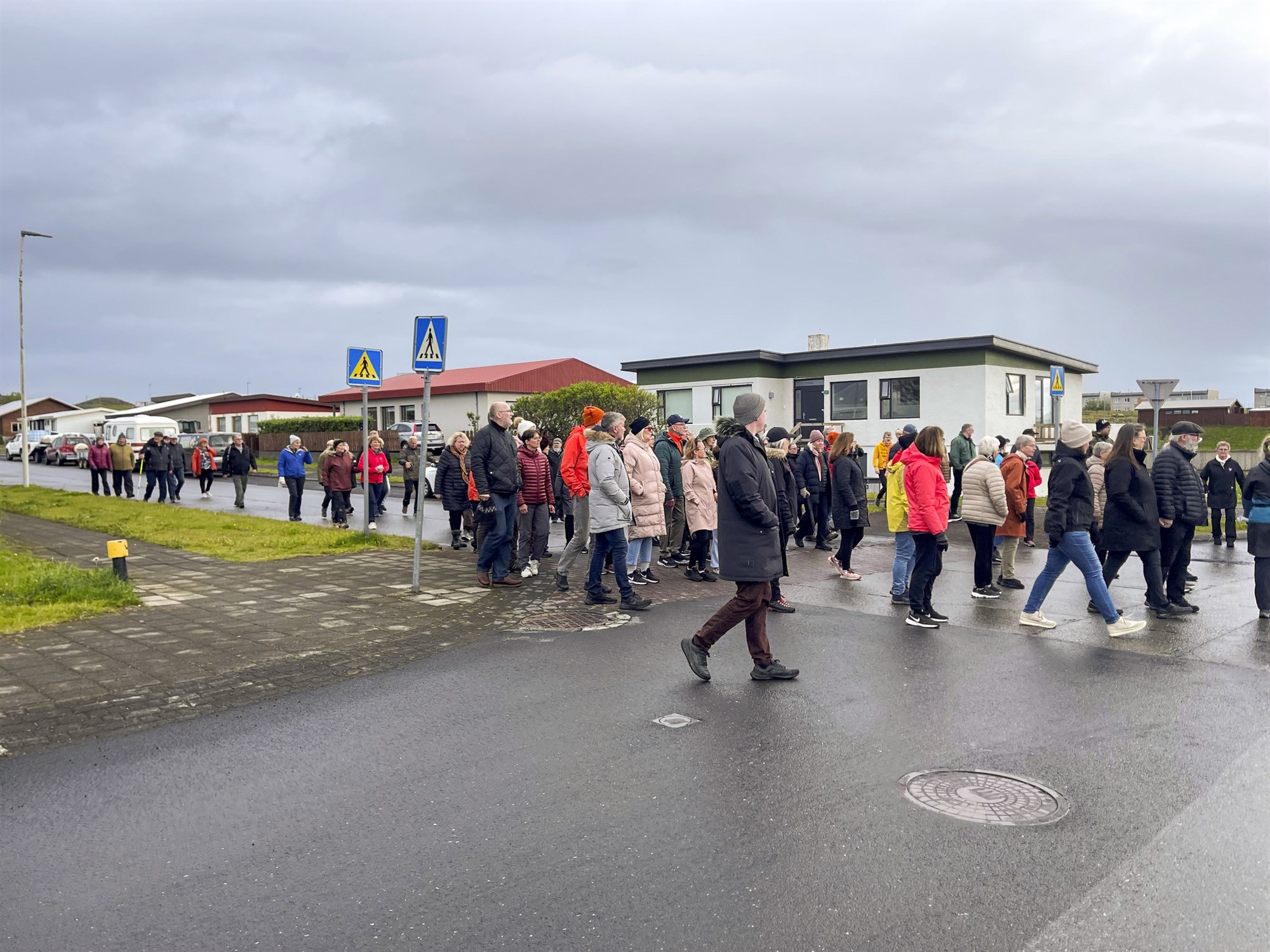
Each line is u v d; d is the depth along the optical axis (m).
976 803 4.14
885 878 3.45
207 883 3.49
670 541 11.98
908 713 5.50
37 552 13.42
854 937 3.05
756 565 6.07
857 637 7.62
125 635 7.58
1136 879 3.43
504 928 3.14
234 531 16.22
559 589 9.80
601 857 3.66
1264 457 8.27
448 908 3.28
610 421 8.73
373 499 18.47
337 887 3.44
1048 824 3.91
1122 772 4.50
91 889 3.45
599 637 7.63
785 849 3.70
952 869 3.52
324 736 5.16
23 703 5.73
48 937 3.11
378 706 5.71
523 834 3.88
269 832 3.93
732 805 4.16
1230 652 6.98
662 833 3.87
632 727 5.29
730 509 6.14
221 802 4.25
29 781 4.52
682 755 4.81
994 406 28.59
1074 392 33.53
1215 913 3.19
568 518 13.28
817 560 12.61
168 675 6.39
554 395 32.09
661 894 3.35
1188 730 5.13
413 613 8.55
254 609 8.71
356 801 4.26
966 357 28.28
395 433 40.16
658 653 7.05
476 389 41.72
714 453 12.02
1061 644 7.31
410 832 3.91
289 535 15.44
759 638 6.25
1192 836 3.79
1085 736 5.05
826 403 31.28
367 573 11.00
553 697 5.89
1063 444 7.66
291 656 6.94
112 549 9.67
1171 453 8.51
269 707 5.70
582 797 4.27
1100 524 9.92
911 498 7.91
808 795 4.25
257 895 3.39
